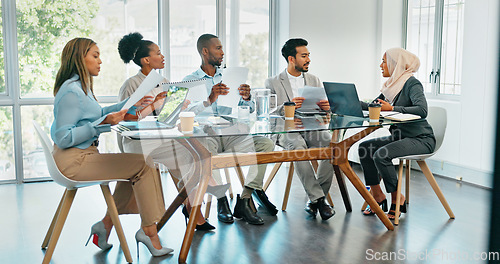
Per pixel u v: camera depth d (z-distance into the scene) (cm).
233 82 309
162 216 276
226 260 259
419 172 468
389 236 294
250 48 493
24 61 415
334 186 417
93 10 430
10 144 420
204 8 469
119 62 445
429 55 478
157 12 454
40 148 429
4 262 256
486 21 396
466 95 420
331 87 325
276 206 361
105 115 267
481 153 409
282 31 491
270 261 257
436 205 359
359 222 322
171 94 272
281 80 373
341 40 500
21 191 399
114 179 249
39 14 414
